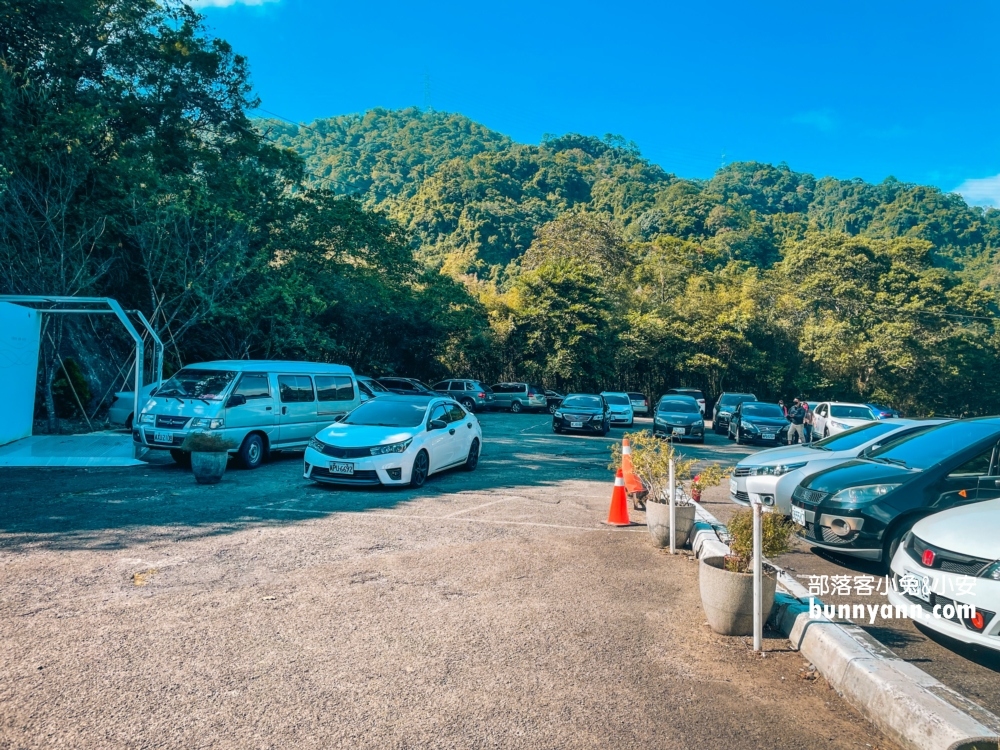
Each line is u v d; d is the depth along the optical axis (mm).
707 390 47656
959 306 52031
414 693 3887
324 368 15078
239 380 12688
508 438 20781
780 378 47344
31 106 17938
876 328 49188
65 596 5336
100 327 22531
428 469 11289
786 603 5117
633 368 47094
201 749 3234
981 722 3291
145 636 4586
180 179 20484
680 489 8109
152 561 6348
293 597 5477
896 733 3516
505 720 3611
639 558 7074
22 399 14758
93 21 20594
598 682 4133
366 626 4906
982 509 5254
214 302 20594
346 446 10508
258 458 12898
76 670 4035
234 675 4039
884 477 6992
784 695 4059
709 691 4070
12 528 7426
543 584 6062
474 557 6867
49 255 17422
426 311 33875
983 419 7676
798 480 8953
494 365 43594
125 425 17766
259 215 23094
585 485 11906
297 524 8039
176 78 22922
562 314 41531
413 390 27641
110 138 21188
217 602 5301
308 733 3404
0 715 3479
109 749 3205
